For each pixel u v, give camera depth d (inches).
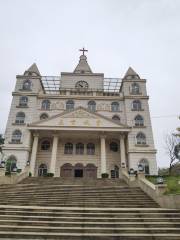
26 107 1579.7
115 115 1621.6
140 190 711.1
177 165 1803.6
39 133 1424.7
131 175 884.6
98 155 1462.8
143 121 1567.4
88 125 1419.8
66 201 581.3
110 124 1432.1
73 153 1465.3
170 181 860.0
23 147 1412.4
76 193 672.4
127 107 1619.1
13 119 1531.7
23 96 1626.5
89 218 410.3
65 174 1412.4
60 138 1483.8
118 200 597.0
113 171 1432.1
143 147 1454.2
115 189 728.3
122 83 1781.5
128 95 1664.6
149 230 372.2
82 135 1445.6
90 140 1503.4
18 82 1683.1
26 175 1136.8
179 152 1737.2
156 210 463.5
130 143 1462.8
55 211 446.6
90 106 1656.0
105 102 1673.2
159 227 390.6
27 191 698.2
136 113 1595.7
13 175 933.2
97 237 346.9
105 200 595.5
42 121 1427.2
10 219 406.6
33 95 1628.9
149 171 1390.3
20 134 1473.9
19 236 344.8
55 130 1384.1
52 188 749.3
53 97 1664.6
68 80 1903.3
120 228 375.2
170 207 504.4
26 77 1700.3
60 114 1460.4
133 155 1427.2
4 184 853.8
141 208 487.5
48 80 1899.6
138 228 377.4
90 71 2046.0
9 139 1450.5
